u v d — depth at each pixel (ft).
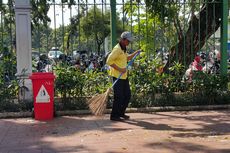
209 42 38.88
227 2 35.19
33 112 29.76
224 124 26.94
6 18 33.19
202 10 37.29
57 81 31.19
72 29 35.50
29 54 32.14
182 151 20.98
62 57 34.32
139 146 21.90
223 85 33.53
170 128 25.96
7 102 31.19
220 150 21.04
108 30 39.24
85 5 33.94
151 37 36.29
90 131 25.45
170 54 37.19
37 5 33.71
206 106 32.50
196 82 33.30
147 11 35.94
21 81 31.96
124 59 28.35
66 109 31.40
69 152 21.15
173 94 33.14
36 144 22.72
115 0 33.76
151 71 33.14
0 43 32.86
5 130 26.13
